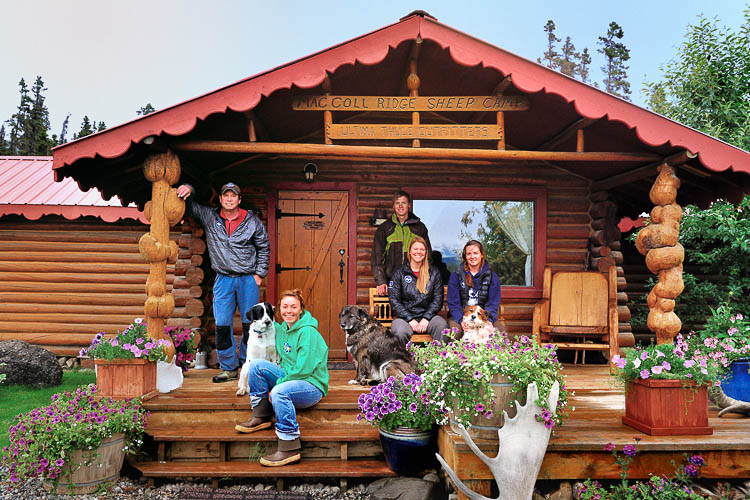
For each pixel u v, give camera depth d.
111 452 3.82
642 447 3.39
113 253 8.79
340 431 4.16
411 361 4.82
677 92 9.14
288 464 3.95
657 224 4.93
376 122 7.04
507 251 7.40
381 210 7.05
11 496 3.68
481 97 5.04
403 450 3.77
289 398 3.95
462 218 7.38
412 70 5.00
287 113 5.74
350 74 5.39
